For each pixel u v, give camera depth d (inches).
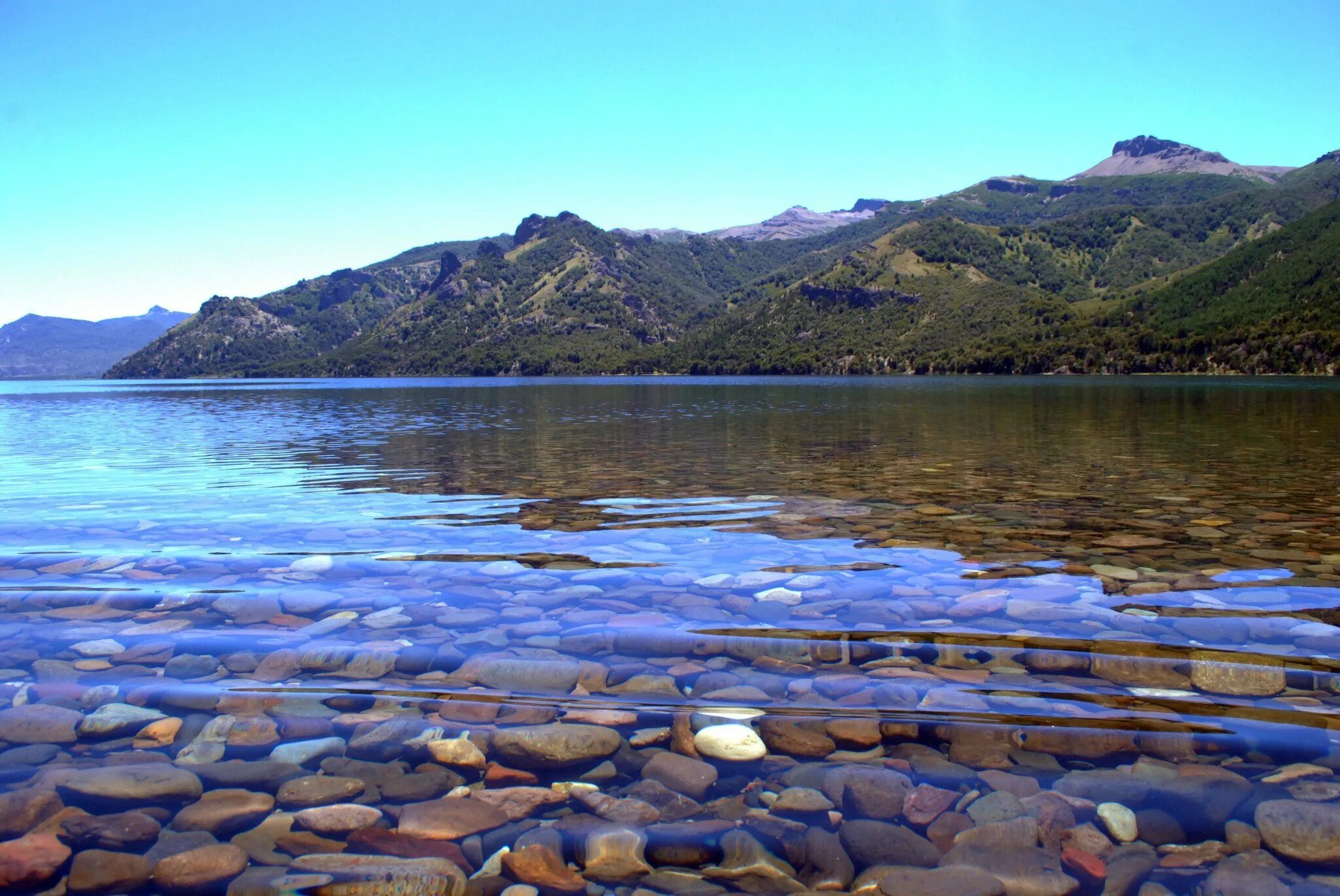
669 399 1934.1
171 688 164.4
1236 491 398.3
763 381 4338.1
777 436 772.0
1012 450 615.2
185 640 193.0
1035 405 1386.6
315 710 154.1
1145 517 330.0
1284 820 113.1
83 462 581.0
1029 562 256.2
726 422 1001.5
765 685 162.4
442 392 2883.9
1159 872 103.7
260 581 246.2
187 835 114.1
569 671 171.0
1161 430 816.9
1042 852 108.4
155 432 909.2
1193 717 144.6
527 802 122.6
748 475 478.6
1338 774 124.3
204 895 100.7
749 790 125.0
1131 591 222.5
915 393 2135.8
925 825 115.0
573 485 448.1
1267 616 198.5
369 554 282.0
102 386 5447.8
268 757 136.5
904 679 164.2
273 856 109.1
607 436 808.9
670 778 128.5
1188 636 185.3
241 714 152.1
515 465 549.6
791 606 214.1
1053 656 174.9
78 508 377.4
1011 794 122.1
